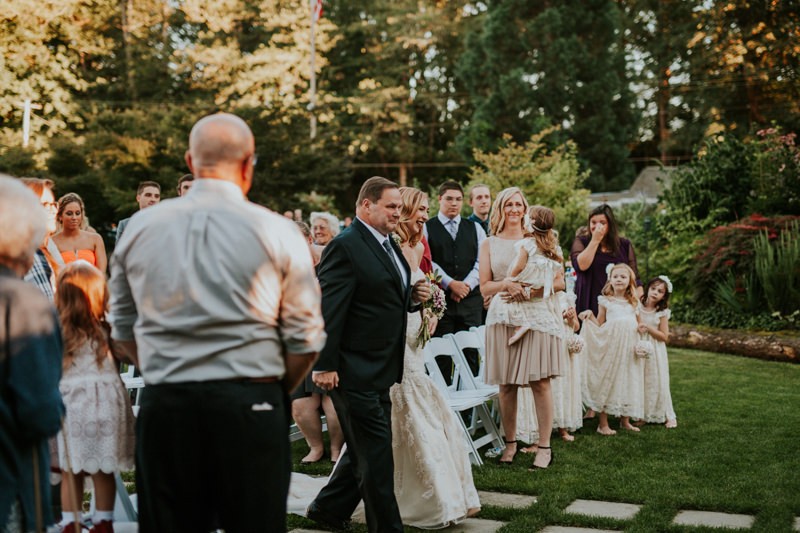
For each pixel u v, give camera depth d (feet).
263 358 8.40
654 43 110.83
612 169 100.22
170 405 8.21
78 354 11.76
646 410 21.48
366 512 12.59
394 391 13.73
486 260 18.29
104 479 11.78
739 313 38.11
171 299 8.19
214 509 8.72
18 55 83.66
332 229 22.44
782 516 13.60
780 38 89.61
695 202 46.21
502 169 56.13
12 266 7.76
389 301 12.71
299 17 105.40
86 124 86.58
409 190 15.46
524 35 101.04
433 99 116.78
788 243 37.06
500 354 17.65
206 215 8.36
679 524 13.34
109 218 76.02
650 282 21.85
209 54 99.14
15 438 7.39
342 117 112.78
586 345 21.40
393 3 116.37
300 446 19.94
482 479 16.35
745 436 19.94
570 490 15.44
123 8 101.60
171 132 74.95
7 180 7.80
